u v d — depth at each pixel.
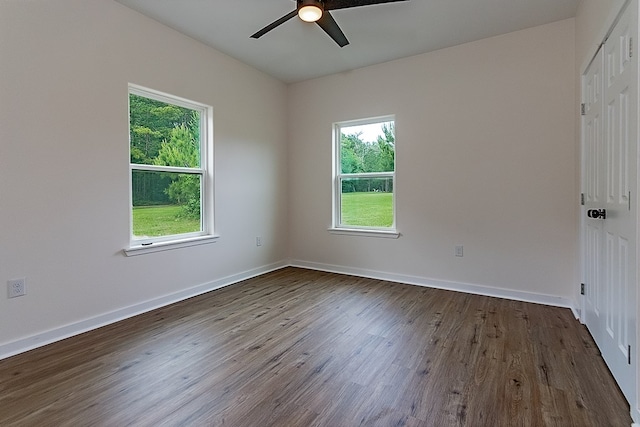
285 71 4.27
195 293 3.49
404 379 1.92
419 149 3.80
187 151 3.48
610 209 1.96
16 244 2.21
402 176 3.92
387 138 4.12
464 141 3.54
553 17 2.98
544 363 2.07
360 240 4.28
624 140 1.73
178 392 1.79
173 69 3.20
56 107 2.39
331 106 4.41
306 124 4.63
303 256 4.78
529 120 3.21
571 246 3.06
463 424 1.54
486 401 1.70
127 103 2.84
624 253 1.73
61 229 2.44
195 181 3.57
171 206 3.33
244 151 4.07
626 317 1.69
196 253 3.50
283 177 4.75
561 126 3.07
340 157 4.49
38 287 2.32
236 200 3.98
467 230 3.56
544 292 3.20
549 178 3.14
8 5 2.15
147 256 3.03
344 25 3.10
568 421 1.55
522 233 3.28
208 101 3.57
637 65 1.54
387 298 3.39
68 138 2.46
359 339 2.45
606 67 2.05
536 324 2.69
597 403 1.67
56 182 2.40
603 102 2.11
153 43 3.02
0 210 2.14
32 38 2.25
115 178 2.77
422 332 2.56
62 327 2.45
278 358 2.17
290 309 3.08
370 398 1.74
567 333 2.51
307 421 1.56
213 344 2.37
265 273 4.42
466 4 2.77
